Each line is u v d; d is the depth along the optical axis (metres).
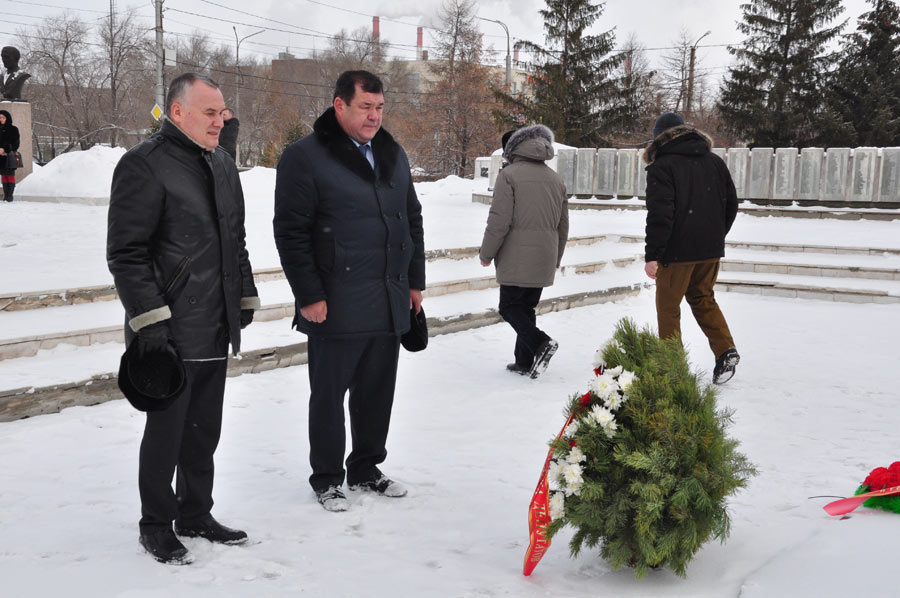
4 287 7.63
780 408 5.80
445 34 53.25
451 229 14.48
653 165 6.30
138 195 3.14
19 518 3.66
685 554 3.08
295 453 4.74
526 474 4.46
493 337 8.31
